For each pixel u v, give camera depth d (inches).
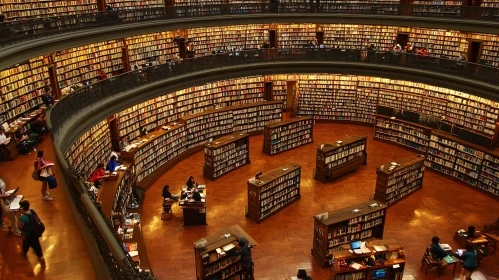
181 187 629.0
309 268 445.4
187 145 753.0
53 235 263.6
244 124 832.3
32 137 457.4
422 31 813.2
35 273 222.7
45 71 553.0
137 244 426.0
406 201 596.4
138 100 622.2
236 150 690.2
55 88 574.6
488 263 457.7
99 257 201.9
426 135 722.8
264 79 871.7
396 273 408.5
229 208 572.4
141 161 621.9
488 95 617.0
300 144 797.2
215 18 791.7
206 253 389.1
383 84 838.5
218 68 768.3
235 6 816.9
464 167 647.1
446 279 427.5
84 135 526.3
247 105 828.0
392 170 568.4
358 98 881.5
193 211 522.3
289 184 575.5
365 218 461.1
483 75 622.5
